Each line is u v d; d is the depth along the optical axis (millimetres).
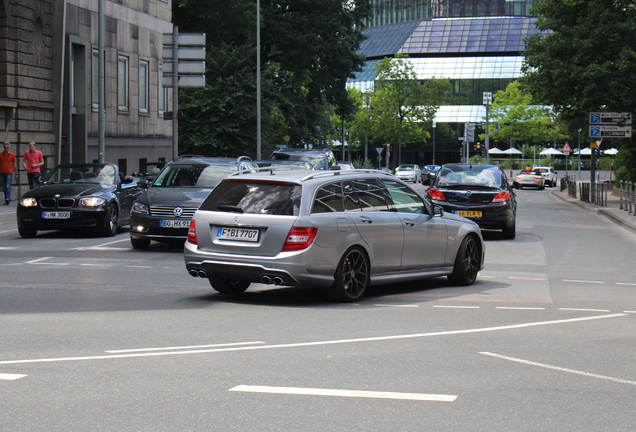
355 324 11266
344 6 72188
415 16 155250
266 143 62375
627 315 12586
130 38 50719
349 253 13281
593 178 51938
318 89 72062
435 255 15164
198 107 58000
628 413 7031
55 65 42688
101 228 23922
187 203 20531
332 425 6512
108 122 48094
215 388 7625
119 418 6648
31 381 7836
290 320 11508
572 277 17656
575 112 53125
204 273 13219
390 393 7523
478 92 144000
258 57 57750
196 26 65125
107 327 10758
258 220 12836
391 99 113625
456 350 9586
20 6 39406
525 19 149000
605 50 47531
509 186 26922
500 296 14570
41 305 12602
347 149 154625
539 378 8266
